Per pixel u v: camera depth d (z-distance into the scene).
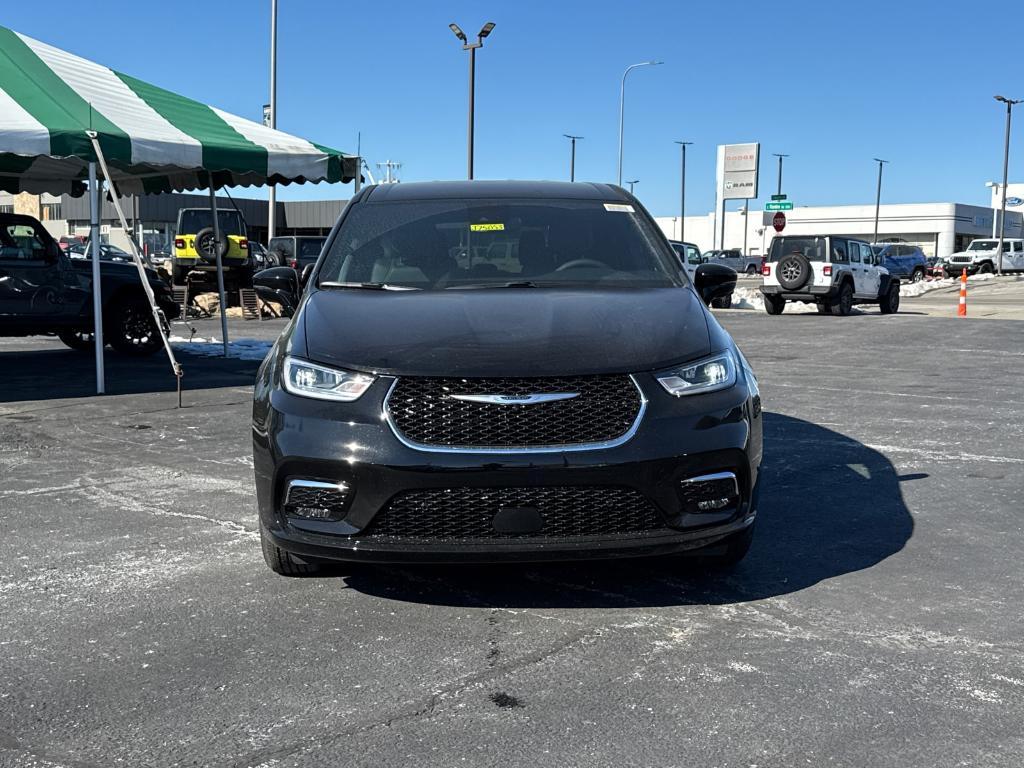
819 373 10.81
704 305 4.23
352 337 3.66
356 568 4.07
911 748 2.58
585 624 3.46
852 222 88.69
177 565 4.15
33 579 3.98
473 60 27.11
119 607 3.66
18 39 9.43
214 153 9.17
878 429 7.26
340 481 3.37
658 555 3.41
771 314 22.59
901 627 3.42
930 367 11.35
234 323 18.39
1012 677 3.01
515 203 5.09
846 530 4.62
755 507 3.68
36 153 7.95
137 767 2.51
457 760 2.53
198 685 2.99
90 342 13.27
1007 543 4.41
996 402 8.60
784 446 6.63
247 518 4.89
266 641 3.33
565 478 3.30
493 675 3.05
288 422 3.48
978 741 2.61
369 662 3.15
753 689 2.93
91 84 9.37
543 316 3.81
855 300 22.27
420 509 3.34
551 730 2.69
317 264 4.72
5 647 3.30
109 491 5.47
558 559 3.32
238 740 2.65
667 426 3.40
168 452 6.56
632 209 5.20
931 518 4.83
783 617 3.52
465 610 3.60
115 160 8.52
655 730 2.68
